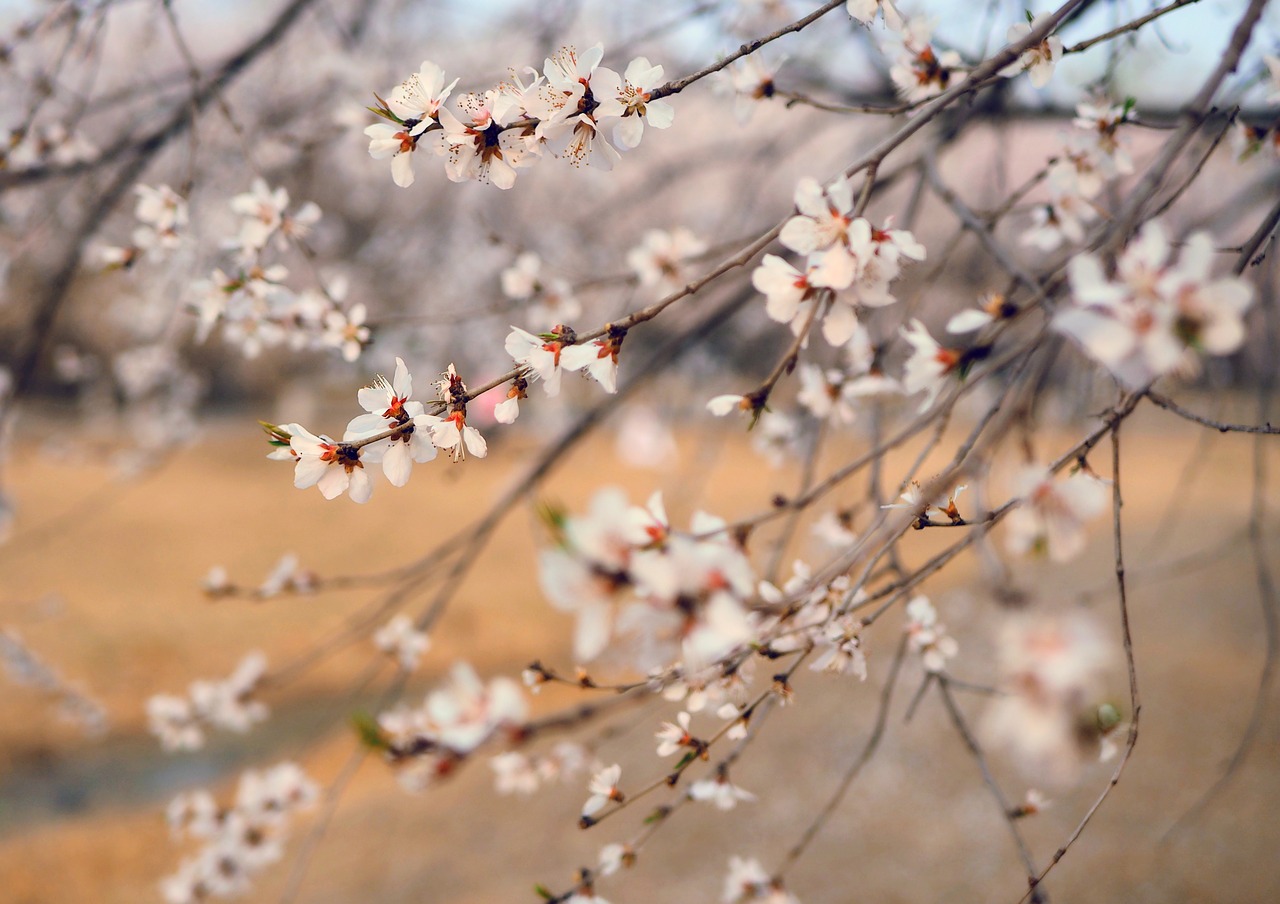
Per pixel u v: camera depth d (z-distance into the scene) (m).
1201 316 0.51
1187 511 4.29
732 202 1.47
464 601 3.95
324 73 1.33
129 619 3.48
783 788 2.17
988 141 1.35
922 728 2.29
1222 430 0.56
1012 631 0.52
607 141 0.59
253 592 0.86
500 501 0.97
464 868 2.04
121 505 4.80
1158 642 2.64
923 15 0.64
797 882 1.82
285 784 0.89
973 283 0.98
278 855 0.90
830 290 0.58
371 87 1.21
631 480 4.80
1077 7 0.59
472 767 2.61
